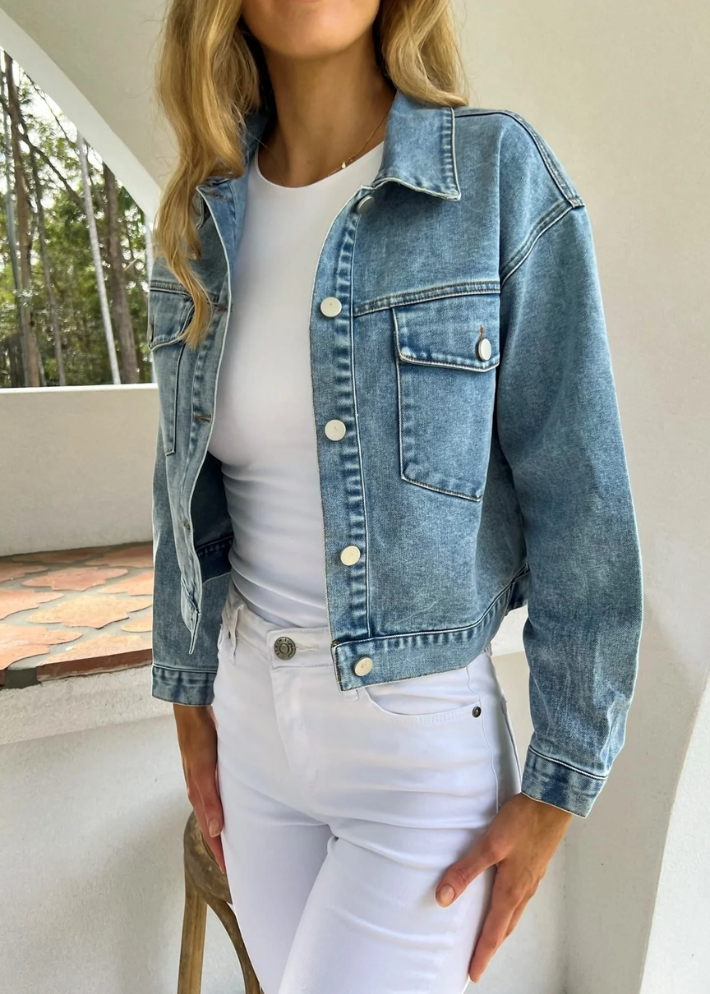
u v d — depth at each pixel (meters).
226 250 0.72
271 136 0.81
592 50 1.14
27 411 1.48
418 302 0.63
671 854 1.24
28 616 1.19
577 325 0.62
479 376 0.63
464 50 1.25
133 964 1.31
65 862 1.24
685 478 1.13
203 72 0.71
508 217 0.63
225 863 0.87
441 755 0.66
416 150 0.66
